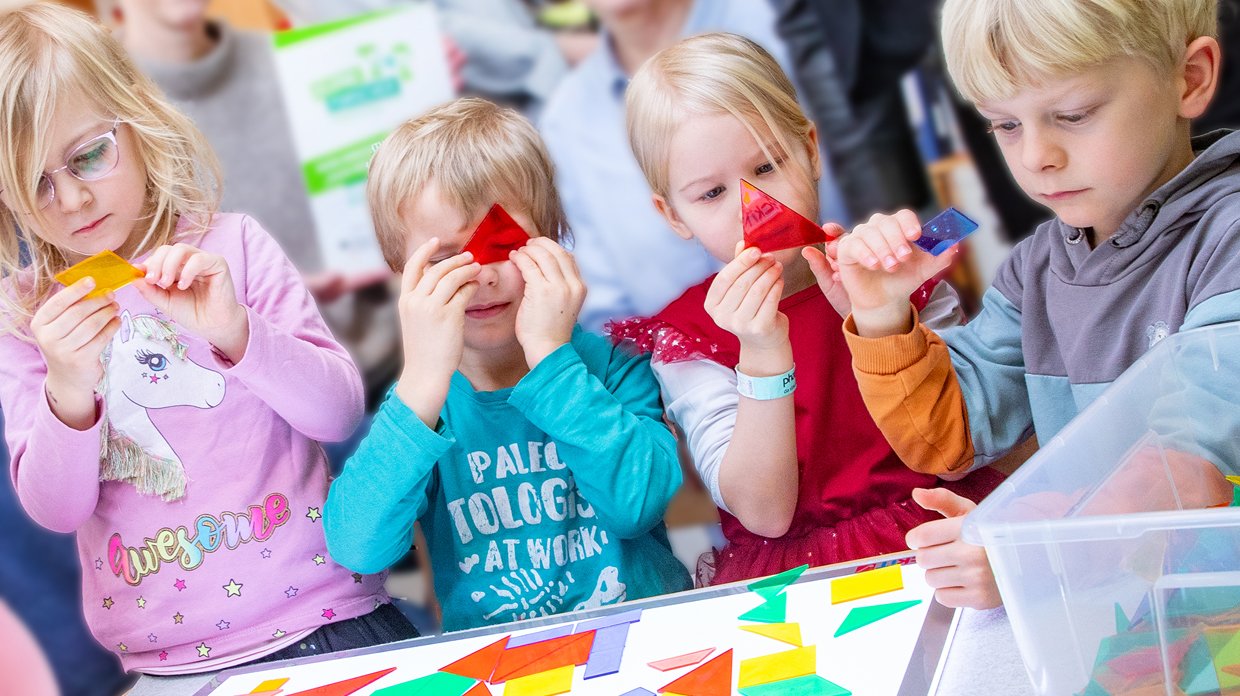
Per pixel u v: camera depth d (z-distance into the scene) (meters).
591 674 0.77
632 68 2.42
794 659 0.73
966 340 1.12
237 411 1.12
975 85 0.87
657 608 0.85
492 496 1.15
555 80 2.46
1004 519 0.63
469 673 0.80
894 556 0.87
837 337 1.20
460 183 1.11
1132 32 0.82
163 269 1.01
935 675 0.69
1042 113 0.86
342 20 2.45
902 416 1.03
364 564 1.08
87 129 1.05
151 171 1.13
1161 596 0.61
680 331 1.21
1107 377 0.97
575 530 1.15
